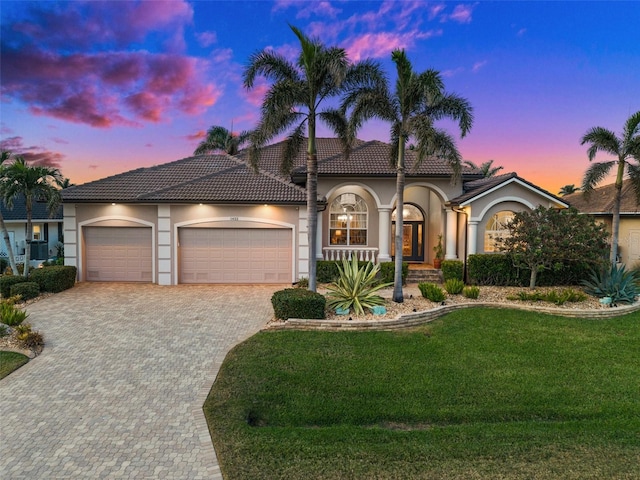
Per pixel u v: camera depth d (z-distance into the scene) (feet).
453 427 18.75
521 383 23.86
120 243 57.21
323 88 41.96
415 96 40.88
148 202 54.29
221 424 18.74
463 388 23.08
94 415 19.57
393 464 15.48
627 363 27.35
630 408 20.88
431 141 38.55
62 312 40.11
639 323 37.27
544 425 18.98
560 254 45.37
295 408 20.71
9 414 19.57
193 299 46.50
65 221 56.03
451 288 46.60
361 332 33.45
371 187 61.00
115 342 30.91
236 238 57.00
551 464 15.53
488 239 57.77
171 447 16.85
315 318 35.45
